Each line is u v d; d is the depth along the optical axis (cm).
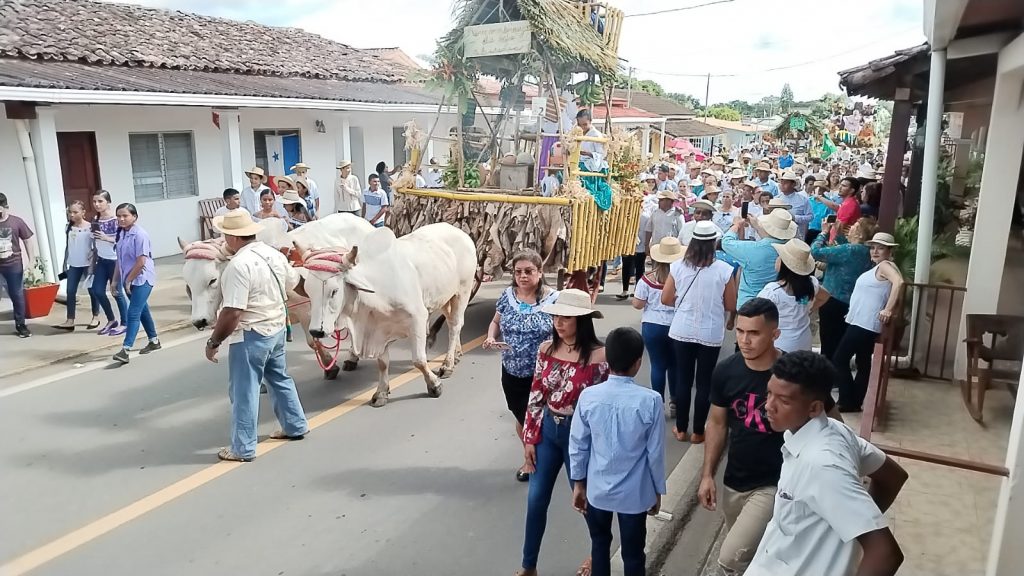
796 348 555
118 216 783
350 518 479
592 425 353
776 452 335
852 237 752
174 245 1417
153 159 1368
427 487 523
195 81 1215
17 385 721
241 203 1188
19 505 490
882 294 612
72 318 907
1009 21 618
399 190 918
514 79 988
